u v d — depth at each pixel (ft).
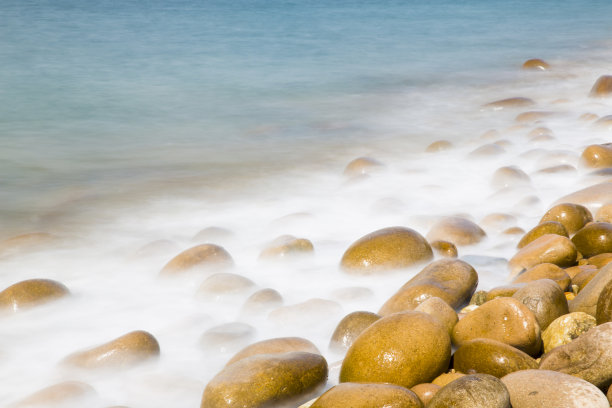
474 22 85.56
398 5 104.12
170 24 76.69
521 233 18.37
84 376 12.16
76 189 26.09
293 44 65.98
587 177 22.74
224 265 16.71
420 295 13.65
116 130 35.94
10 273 17.78
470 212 21.34
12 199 24.91
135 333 12.55
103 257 18.93
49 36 66.49
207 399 10.54
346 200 23.40
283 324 13.70
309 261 17.43
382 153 30.68
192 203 24.11
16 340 13.76
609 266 12.89
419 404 9.59
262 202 23.97
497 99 43.91
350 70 54.24
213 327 13.44
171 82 48.52
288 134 35.04
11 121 37.35
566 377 9.58
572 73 52.85
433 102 43.37
